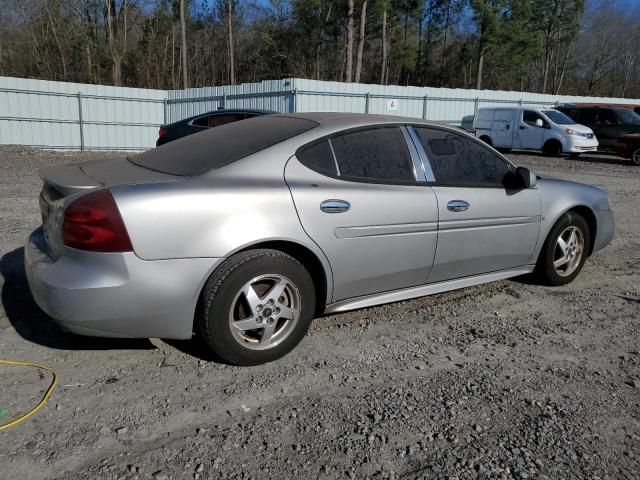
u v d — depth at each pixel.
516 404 3.09
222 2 50.44
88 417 2.83
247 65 51.22
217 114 13.41
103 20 39.06
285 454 2.60
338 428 2.81
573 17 56.41
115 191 2.99
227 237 3.13
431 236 3.95
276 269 3.31
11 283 4.61
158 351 3.55
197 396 3.06
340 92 21.11
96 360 3.41
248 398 3.06
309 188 3.43
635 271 5.75
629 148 17.19
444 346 3.81
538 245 4.76
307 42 47.94
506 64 55.47
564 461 2.60
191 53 51.72
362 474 2.48
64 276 2.97
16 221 6.89
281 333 3.46
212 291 3.16
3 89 19.72
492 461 2.59
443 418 2.93
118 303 2.96
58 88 20.70
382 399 3.09
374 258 3.71
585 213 5.22
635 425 2.92
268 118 4.09
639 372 3.52
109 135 22.11
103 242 2.93
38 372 3.25
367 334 3.97
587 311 4.55
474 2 47.50
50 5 37.03
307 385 3.22
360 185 3.66
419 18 51.59
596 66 64.81
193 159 3.53
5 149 18.14
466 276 4.37
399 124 4.00
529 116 19.92
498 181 4.43
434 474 2.49
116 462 2.50
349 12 35.62
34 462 2.48
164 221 3.00
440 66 58.75
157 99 23.16
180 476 2.42
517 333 4.07
